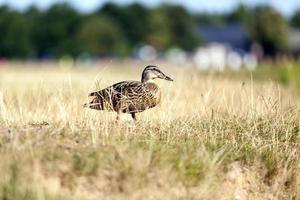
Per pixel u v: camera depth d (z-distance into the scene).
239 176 15.83
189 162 15.11
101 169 14.50
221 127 17.89
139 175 14.48
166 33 182.00
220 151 15.87
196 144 16.19
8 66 102.94
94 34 158.12
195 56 178.50
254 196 15.78
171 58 173.00
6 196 13.65
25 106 20.62
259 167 16.25
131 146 15.34
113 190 14.34
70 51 157.62
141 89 18.34
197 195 14.72
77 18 170.12
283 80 44.72
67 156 14.70
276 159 16.45
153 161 14.87
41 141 15.48
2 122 17.50
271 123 18.33
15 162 14.18
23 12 176.25
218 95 21.31
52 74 53.94
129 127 17.28
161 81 21.23
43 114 18.97
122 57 161.88
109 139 15.80
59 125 16.84
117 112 18.33
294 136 17.89
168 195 14.50
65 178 14.33
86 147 15.23
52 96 20.48
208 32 186.75
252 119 18.72
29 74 58.88
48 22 169.88
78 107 18.58
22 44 162.00
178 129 17.23
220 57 175.25
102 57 163.00
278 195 16.06
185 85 23.28
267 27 140.88
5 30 162.38
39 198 13.52
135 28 181.25
